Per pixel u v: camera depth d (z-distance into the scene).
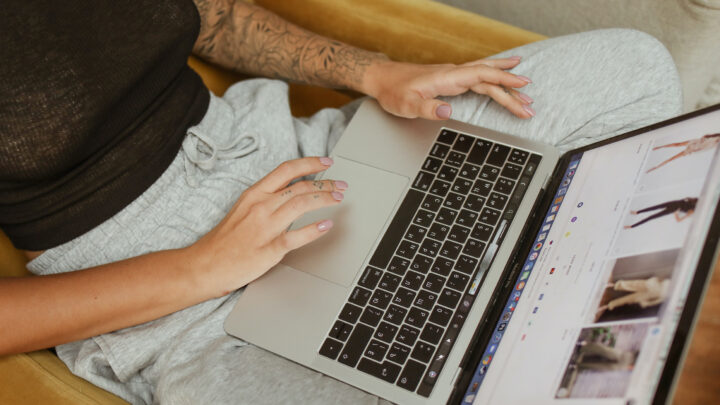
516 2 1.35
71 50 0.77
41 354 0.79
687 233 0.58
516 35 1.08
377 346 0.73
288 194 0.78
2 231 0.88
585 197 0.74
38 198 0.79
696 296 0.53
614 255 0.64
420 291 0.75
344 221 0.84
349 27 1.18
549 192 0.80
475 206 0.80
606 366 0.56
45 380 0.75
